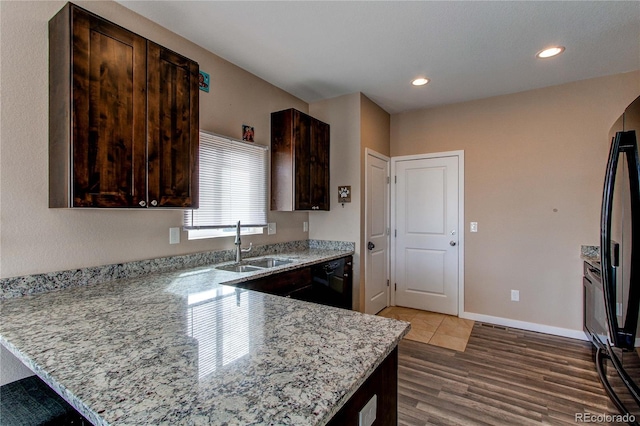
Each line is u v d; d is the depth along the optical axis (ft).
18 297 4.98
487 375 7.75
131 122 5.52
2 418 3.54
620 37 7.56
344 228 11.40
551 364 8.28
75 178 4.84
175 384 2.39
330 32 7.45
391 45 8.00
